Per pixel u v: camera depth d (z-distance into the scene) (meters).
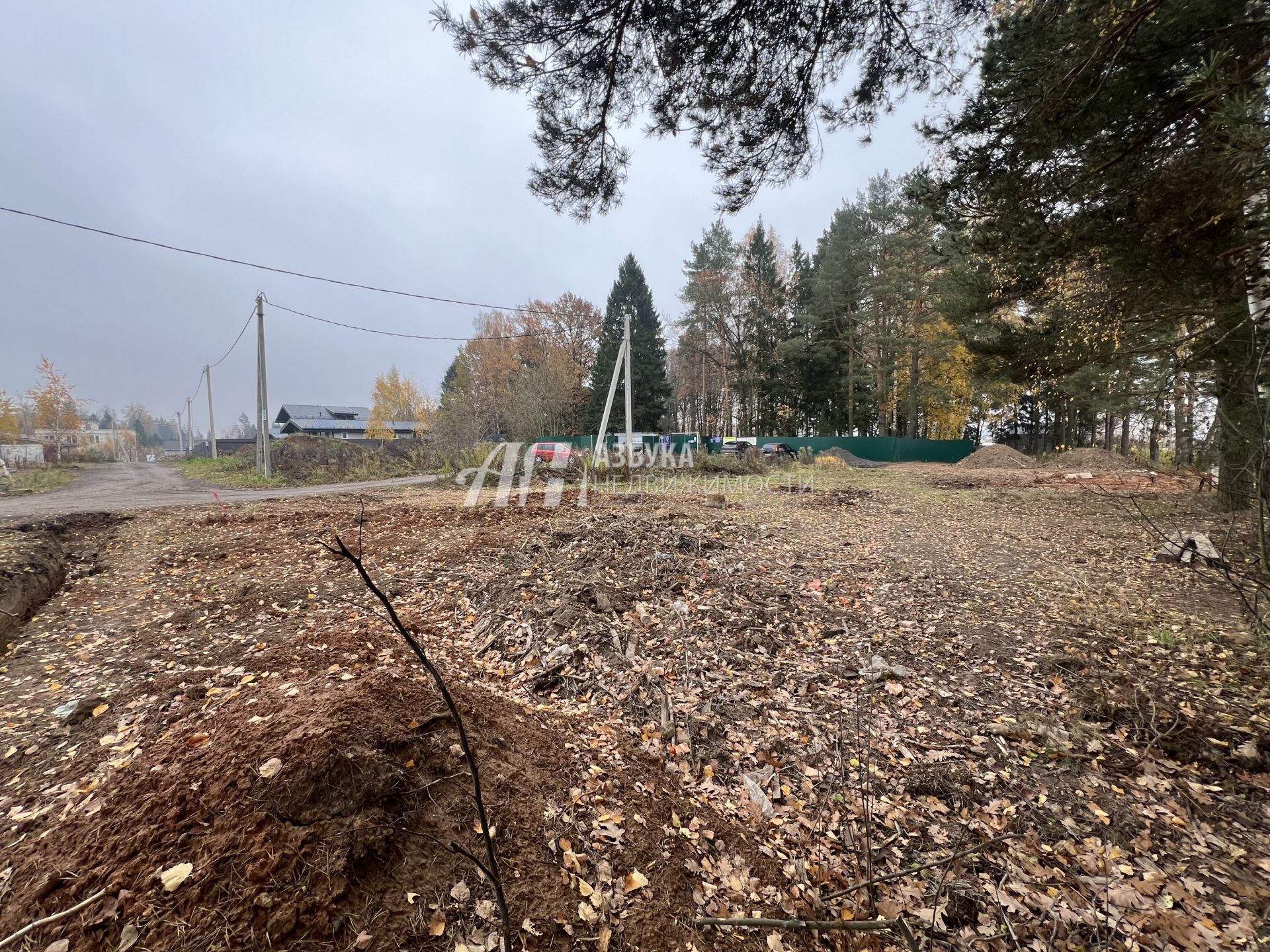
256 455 19.75
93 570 5.84
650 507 9.67
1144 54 4.00
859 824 2.70
